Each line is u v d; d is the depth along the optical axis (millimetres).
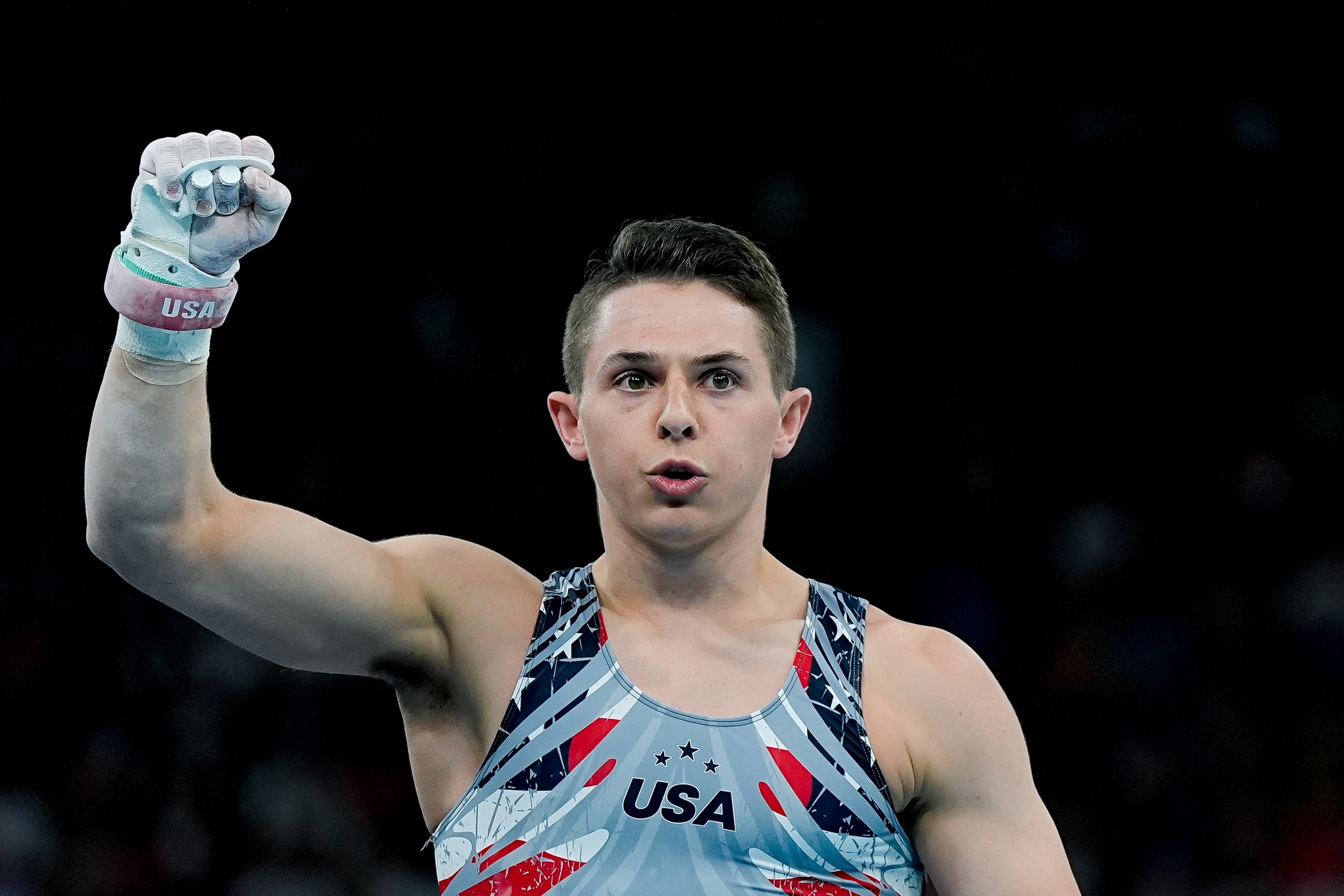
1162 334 39594
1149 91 41031
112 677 34312
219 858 32188
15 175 37781
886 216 40250
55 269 37781
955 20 41094
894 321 39688
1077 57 41125
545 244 39156
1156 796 34250
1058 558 37656
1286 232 40281
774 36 40688
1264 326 39844
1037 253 40156
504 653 10078
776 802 9477
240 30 38438
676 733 9586
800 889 9430
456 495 37281
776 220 39906
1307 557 37656
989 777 10281
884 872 9719
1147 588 37125
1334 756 34344
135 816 32688
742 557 10273
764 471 10320
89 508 9531
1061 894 10195
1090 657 36156
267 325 37406
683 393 9953
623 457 10000
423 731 10344
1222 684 35656
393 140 39031
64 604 35406
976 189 40438
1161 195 40438
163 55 38156
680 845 9336
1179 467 38812
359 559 9938
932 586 37594
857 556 37688
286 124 38562
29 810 32844
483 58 39594
